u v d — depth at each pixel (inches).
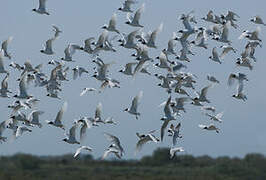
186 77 2251.5
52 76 2325.3
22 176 2743.6
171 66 2258.9
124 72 2255.2
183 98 2094.0
